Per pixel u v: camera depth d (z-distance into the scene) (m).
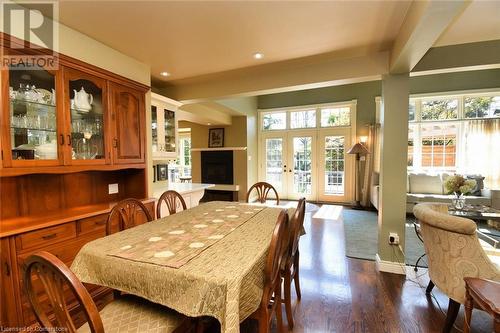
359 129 6.01
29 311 1.62
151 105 3.01
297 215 1.77
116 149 2.36
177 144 3.62
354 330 1.75
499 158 4.87
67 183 2.25
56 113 1.87
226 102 5.20
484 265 1.58
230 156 6.52
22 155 1.72
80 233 1.96
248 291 1.11
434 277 1.88
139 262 1.17
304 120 6.67
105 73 2.22
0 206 1.80
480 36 2.23
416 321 1.84
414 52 2.01
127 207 1.91
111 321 1.17
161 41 2.31
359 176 5.93
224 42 2.34
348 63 2.71
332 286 2.34
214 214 2.12
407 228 4.08
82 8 1.77
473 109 5.20
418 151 5.52
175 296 1.07
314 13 1.86
